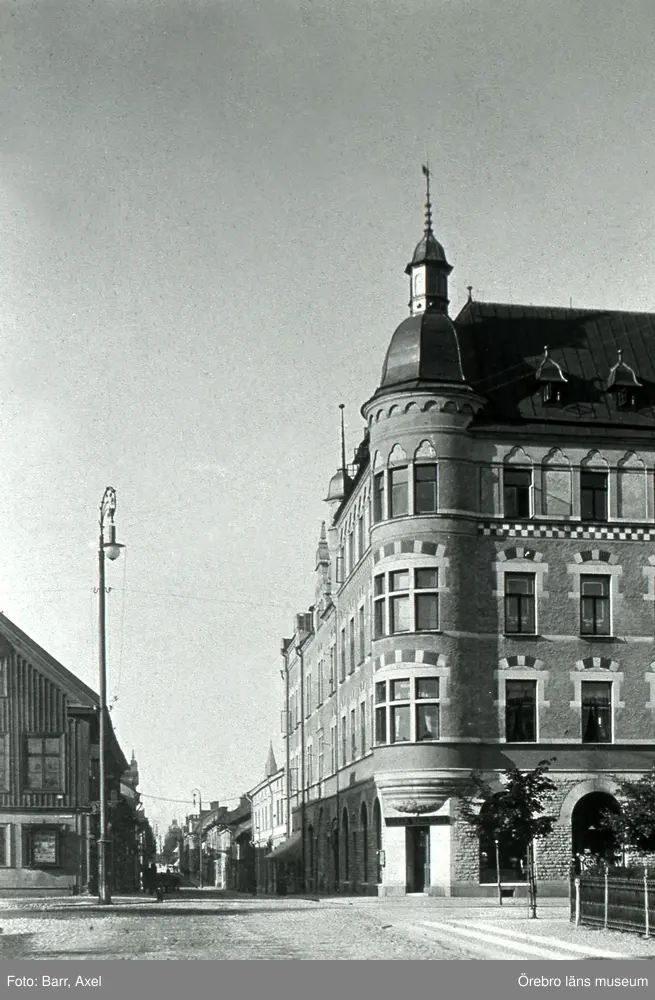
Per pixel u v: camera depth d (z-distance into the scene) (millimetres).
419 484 53906
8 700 62625
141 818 123938
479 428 54438
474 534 53938
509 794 43062
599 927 33281
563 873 52500
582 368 57438
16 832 61781
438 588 53281
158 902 53094
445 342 54844
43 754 62594
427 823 52281
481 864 52156
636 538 54812
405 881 52844
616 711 53875
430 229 57188
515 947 27312
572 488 54719
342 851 67562
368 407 55281
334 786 71062
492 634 53594
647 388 57250
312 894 76250
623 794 44688
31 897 58812
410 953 25859
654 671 54250
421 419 53969
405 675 53000
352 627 65000
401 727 52969
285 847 89625
